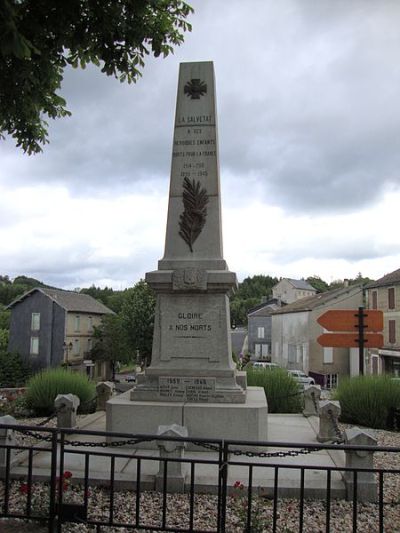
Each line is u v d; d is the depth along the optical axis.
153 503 5.30
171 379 7.72
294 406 11.43
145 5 6.62
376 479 6.31
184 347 8.05
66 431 4.44
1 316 61.59
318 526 4.84
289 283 79.81
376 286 36.91
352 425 10.57
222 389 7.64
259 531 4.58
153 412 7.34
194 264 8.27
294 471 6.32
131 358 51.28
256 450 7.12
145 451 7.10
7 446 4.64
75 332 48.66
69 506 4.45
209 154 8.62
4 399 12.52
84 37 6.67
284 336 50.62
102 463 6.48
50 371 12.35
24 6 6.12
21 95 7.09
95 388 12.02
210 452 7.08
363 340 11.01
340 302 42.41
